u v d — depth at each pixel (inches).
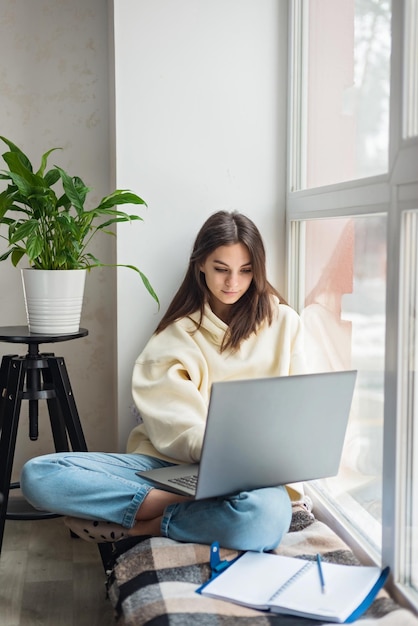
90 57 118.6
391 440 71.9
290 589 69.0
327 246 94.8
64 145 119.1
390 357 71.9
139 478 88.2
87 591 92.5
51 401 107.3
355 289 85.4
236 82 106.0
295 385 74.1
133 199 99.4
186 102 105.3
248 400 72.0
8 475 97.3
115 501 83.7
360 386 84.1
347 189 84.4
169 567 74.7
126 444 108.1
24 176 98.4
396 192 70.6
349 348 87.6
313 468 79.8
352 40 85.7
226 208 107.3
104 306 122.3
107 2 117.6
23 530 112.6
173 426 90.9
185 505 81.5
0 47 116.6
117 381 107.7
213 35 105.1
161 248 106.4
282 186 108.1
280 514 78.1
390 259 71.9
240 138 106.7
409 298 70.2
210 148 106.3
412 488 70.3
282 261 109.0
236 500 77.2
